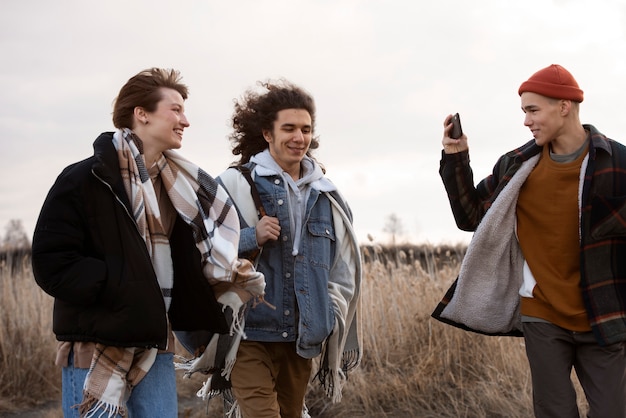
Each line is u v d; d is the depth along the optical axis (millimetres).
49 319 8305
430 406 6332
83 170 3293
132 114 3551
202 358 4152
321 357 4539
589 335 3969
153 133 3533
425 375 6625
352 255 4543
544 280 4039
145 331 3266
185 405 6992
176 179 3625
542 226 4066
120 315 3232
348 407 6430
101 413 3273
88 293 3195
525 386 6145
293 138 4371
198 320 3641
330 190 4469
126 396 3391
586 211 3916
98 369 3279
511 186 4098
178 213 3590
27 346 7773
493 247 4223
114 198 3330
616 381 3951
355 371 6660
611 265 3934
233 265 3602
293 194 4395
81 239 3262
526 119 4051
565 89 3973
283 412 4422
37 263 3209
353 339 4625
